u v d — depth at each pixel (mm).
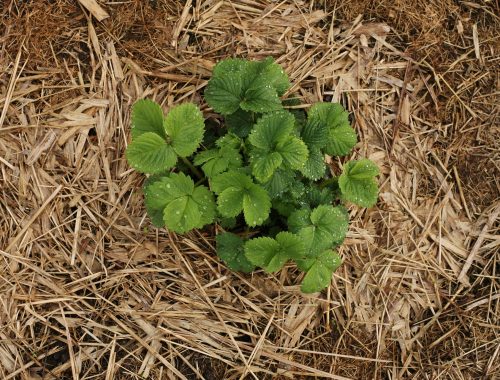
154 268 1229
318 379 1253
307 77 1282
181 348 1228
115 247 1229
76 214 1227
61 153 1230
